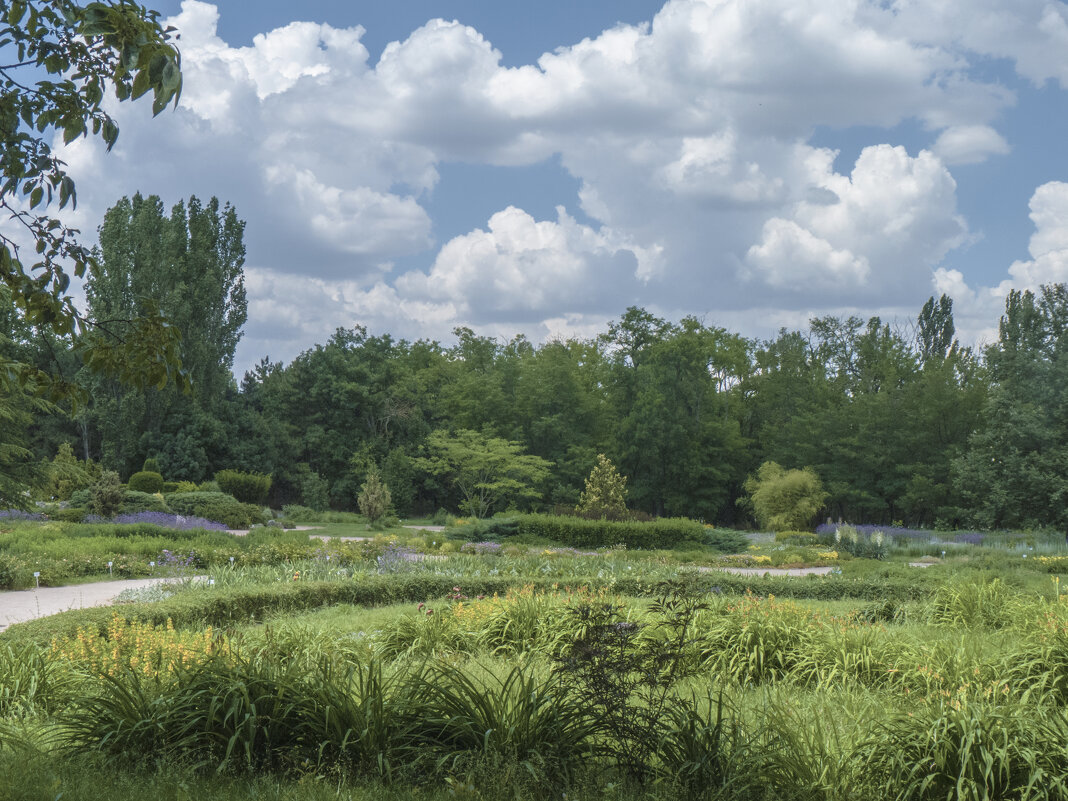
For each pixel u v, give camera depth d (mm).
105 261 47156
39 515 28469
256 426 54344
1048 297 39406
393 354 72125
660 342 57375
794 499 40906
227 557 20250
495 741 4762
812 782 4504
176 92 3121
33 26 3650
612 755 4809
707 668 7867
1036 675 6812
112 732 4906
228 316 54188
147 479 41000
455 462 49844
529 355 67812
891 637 8289
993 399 38188
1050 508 35438
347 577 16375
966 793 4367
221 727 4914
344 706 4938
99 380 46688
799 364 60625
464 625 9555
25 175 3787
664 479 54438
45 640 8180
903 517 52375
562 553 26297
